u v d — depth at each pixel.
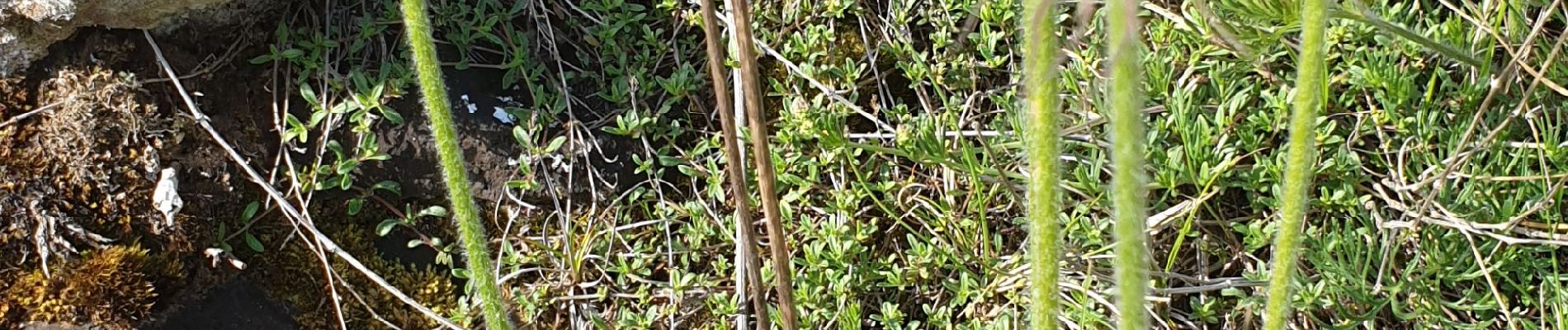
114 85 2.22
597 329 2.57
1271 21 2.30
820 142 2.51
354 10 2.49
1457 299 2.41
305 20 2.47
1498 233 2.25
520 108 2.58
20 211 2.12
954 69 2.66
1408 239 2.41
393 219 2.49
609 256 2.60
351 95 2.44
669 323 2.58
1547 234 2.21
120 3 2.19
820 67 2.67
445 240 2.55
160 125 2.26
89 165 2.17
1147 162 2.45
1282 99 2.35
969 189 2.60
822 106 2.69
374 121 2.46
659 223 2.64
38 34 2.15
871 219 2.63
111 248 2.16
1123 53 1.05
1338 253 2.29
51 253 2.13
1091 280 2.48
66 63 2.21
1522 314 2.29
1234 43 1.67
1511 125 2.41
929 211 2.63
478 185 2.54
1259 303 2.34
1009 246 2.60
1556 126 2.34
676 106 2.71
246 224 2.35
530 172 2.55
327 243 2.40
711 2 1.31
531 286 2.58
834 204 2.60
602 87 2.68
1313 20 1.14
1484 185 2.34
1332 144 2.45
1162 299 2.38
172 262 2.23
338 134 2.44
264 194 2.38
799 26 2.73
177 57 2.31
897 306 2.54
